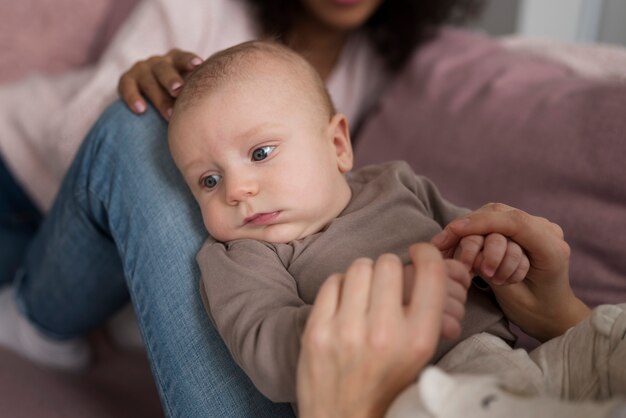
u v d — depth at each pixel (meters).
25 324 1.11
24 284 1.10
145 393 1.11
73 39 1.57
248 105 0.68
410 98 1.24
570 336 0.58
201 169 0.70
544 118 1.02
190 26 1.19
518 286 0.66
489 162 1.04
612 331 0.55
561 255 0.62
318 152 0.70
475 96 1.13
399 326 0.47
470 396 0.43
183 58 0.91
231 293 0.62
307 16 1.35
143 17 1.20
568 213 0.93
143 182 0.81
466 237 0.60
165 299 0.73
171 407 0.70
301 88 0.72
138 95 0.88
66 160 1.07
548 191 0.96
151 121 0.86
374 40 1.40
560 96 1.04
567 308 0.67
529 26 1.70
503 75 1.15
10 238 1.32
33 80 1.28
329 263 0.67
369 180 0.80
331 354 0.48
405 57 1.37
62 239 0.93
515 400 0.43
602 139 0.93
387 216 0.71
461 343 0.61
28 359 1.15
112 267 0.95
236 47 0.77
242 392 0.68
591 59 1.22
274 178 0.66
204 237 0.77
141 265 0.77
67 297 1.00
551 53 1.27
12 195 1.31
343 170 0.76
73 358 1.15
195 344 0.70
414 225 0.71
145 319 0.75
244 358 0.57
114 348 1.24
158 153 0.83
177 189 0.80
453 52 1.29
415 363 0.47
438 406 0.43
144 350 1.24
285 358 0.54
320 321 0.48
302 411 0.50
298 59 0.75
